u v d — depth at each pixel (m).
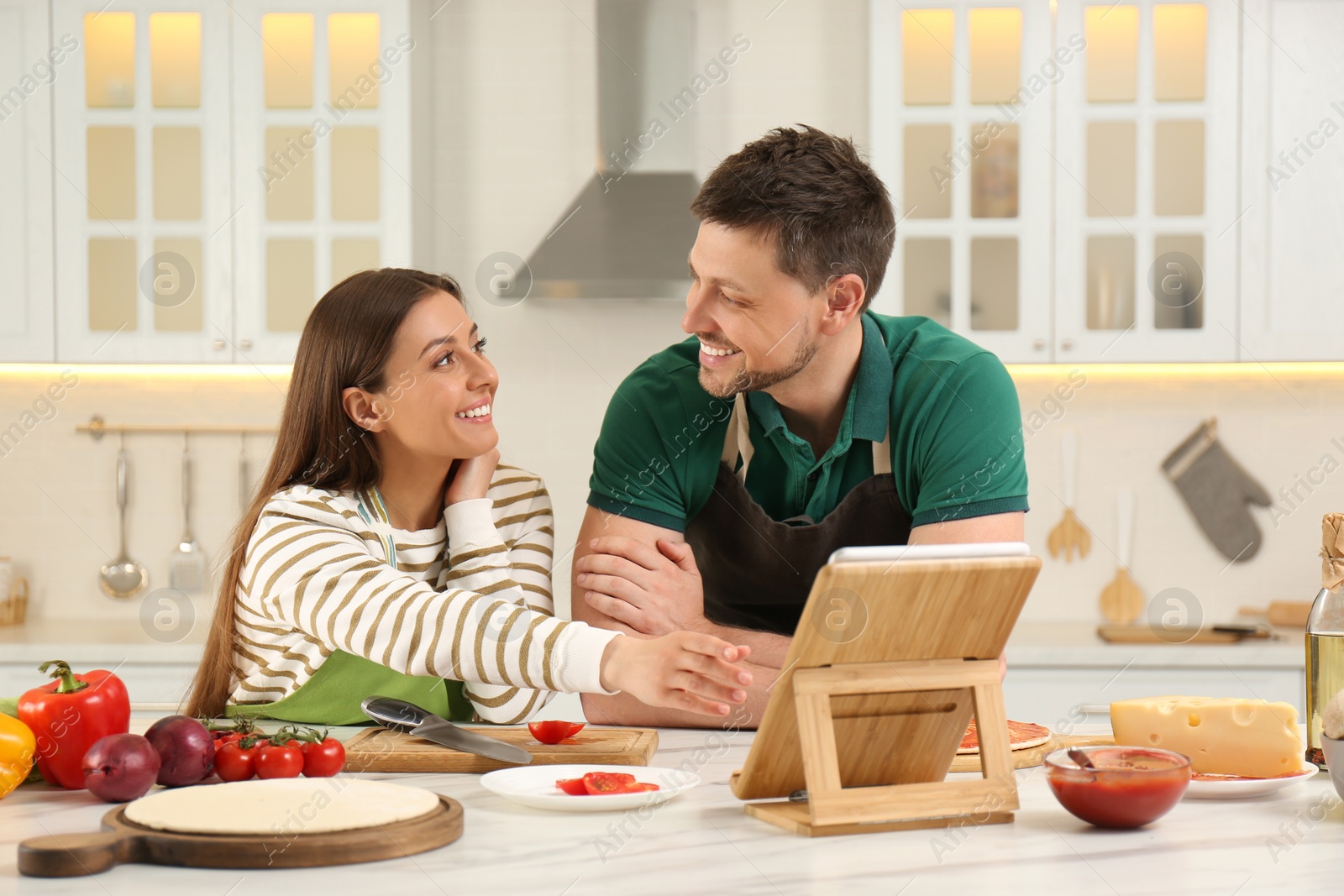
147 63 3.07
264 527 1.36
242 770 1.03
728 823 0.92
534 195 3.30
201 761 1.02
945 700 0.95
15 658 2.88
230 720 1.29
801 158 1.42
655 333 3.29
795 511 1.61
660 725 1.44
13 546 3.31
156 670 2.88
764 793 0.96
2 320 3.06
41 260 3.06
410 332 1.41
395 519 1.51
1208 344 3.02
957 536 1.49
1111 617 3.29
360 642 1.23
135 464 3.32
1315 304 3.01
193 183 3.08
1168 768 0.90
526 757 1.10
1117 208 3.04
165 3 3.06
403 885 0.75
